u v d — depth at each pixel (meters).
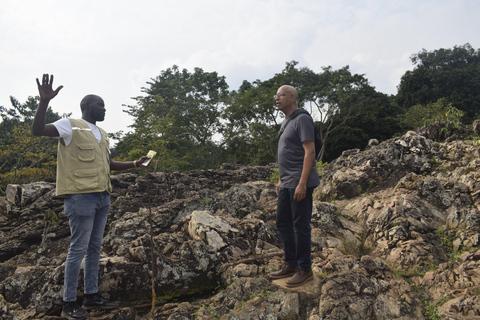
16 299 3.08
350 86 29.98
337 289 2.66
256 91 32.72
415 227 3.73
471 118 35.00
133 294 2.95
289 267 2.92
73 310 2.52
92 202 2.64
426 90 37.44
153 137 24.62
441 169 5.60
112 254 3.85
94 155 2.71
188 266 3.17
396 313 2.54
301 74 30.86
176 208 4.72
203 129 37.44
